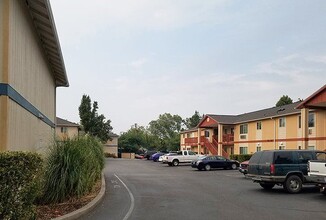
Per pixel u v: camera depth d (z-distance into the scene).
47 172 11.02
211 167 34.69
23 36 12.20
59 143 11.84
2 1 10.05
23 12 12.13
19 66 11.59
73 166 11.52
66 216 9.26
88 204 11.15
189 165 44.00
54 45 16.55
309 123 34.91
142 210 11.26
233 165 35.84
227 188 18.28
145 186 19.05
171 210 11.34
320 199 14.24
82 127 62.97
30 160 7.52
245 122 47.94
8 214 7.04
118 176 26.31
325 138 32.59
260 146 44.72
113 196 14.66
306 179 15.60
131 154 78.00
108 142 79.19
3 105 9.77
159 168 38.00
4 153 7.11
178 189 17.67
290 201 13.66
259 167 17.19
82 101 66.44
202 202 13.21
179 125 119.75
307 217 10.40
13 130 10.66
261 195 15.47
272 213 10.99
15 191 7.16
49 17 12.69
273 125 42.06
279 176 16.34
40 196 10.51
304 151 16.98
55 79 24.73
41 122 17.16
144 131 113.50
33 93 14.64
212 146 55.66
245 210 11.51
